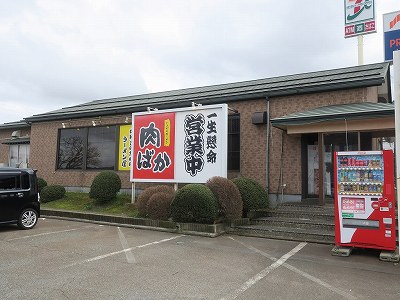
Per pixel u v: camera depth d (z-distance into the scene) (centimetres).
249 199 958
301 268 564
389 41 1156
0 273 521
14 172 909
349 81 997
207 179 1016
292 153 1088
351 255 650
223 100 1206
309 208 962
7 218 879
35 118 1666
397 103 602
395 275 528
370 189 639
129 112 1407
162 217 942
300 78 1294
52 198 1363
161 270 546
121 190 1393
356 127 891
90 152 1520
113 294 436
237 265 580
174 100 1348
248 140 1168
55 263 579
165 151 1108
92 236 834
